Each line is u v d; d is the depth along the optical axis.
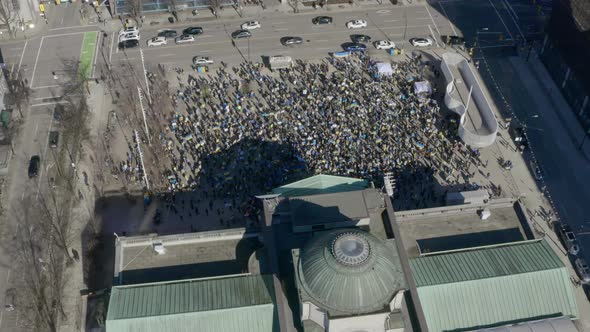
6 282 113.12
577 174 132.88
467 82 152.12
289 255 86.75
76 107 148.25
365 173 126.12
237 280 86.19
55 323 106.81
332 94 149.12
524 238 96.50
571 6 144.75
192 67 161.50
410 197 124.31
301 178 125.50
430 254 91.38
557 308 86.44
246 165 130.62
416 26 175.00
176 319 81.25
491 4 183.25
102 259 116.62
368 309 72.00
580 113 143.75
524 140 138.00
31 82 157.25
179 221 121.81
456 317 84.69
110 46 168.75
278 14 179.62
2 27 173.00
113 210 125.06
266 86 153.50
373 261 72.69
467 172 130.88
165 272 91.25
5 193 129.75
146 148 137.88
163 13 180.25
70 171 133.75
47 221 123.00
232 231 94.94
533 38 170.38
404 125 139.88
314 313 75.50
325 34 171.62
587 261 116.44
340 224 87.88
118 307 82.25
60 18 179.00
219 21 177.38
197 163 132.38
